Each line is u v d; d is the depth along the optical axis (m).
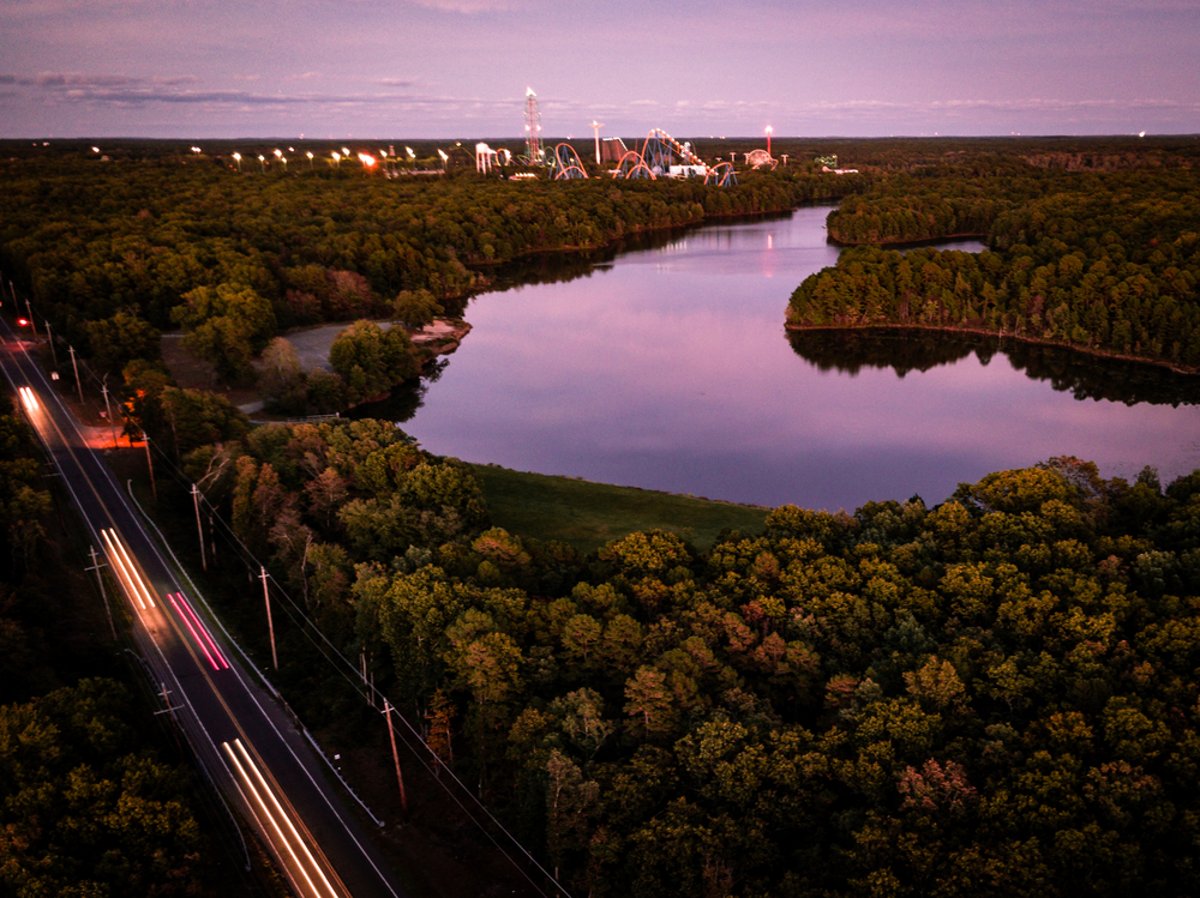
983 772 54.72
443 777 69.50
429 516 94.75
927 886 47.84
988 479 91.12
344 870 61.34
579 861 57.69
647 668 61.16
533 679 66.81
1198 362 191.62
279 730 75.75
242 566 102.62
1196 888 45.41
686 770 56.91
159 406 130.38
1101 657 62.50
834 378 198.00
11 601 80.94
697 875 50.31
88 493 119.56
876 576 74.25
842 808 55.34
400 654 73.56
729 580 76.12
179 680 82.44
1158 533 79.56
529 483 132.12
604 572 81.81
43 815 54.75
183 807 57.44
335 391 172.12
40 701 63.69
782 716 65.81
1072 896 46.97
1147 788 50.41
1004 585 71.19
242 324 179.50
